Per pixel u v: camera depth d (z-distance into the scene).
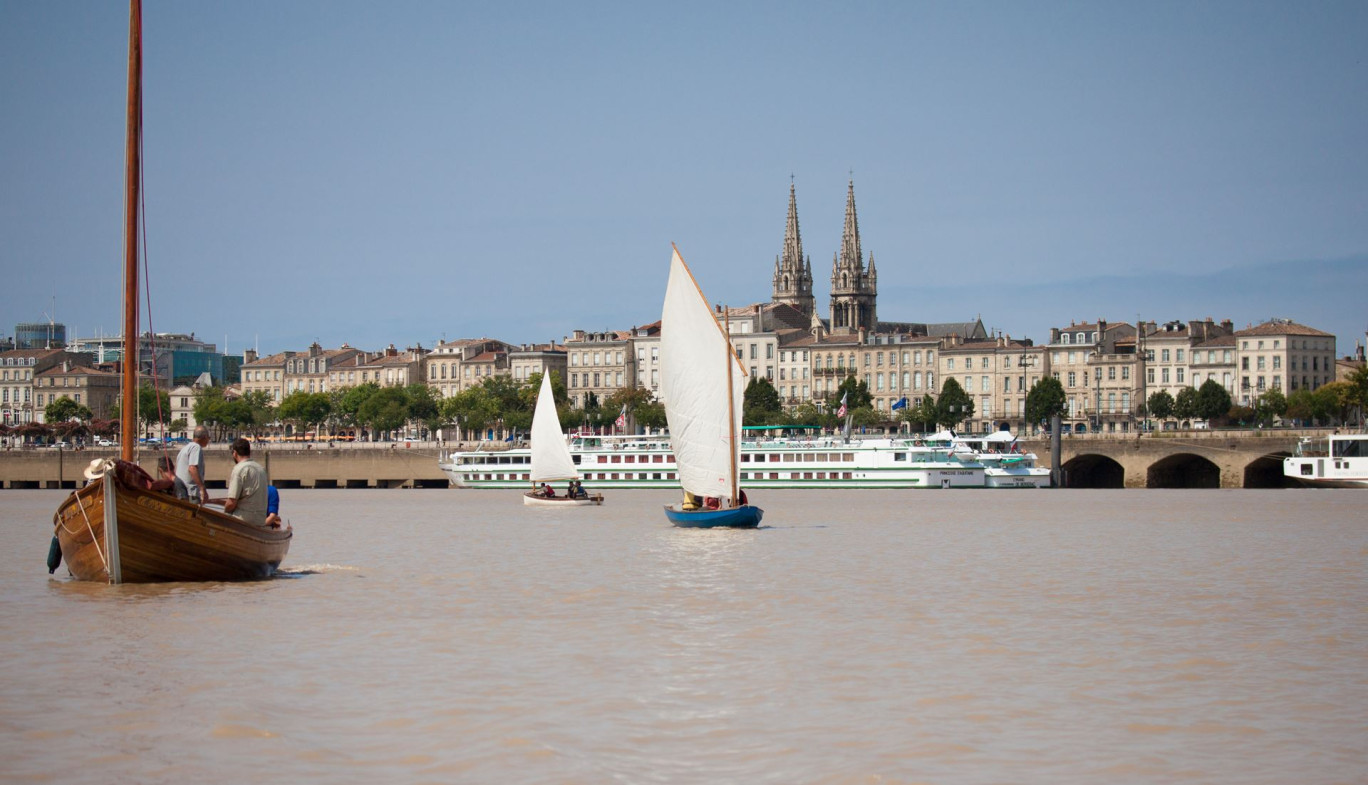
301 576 69.06
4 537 101.62
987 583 68.25
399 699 38.94
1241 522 119.50
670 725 36.19
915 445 198.88
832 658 45.66
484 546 92.81
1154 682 41.75
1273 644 48.59
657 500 168.38
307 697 39.09
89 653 45.03
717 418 106.88
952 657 45.94
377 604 58.12
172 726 35.53
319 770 31.86
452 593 62.81
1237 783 31.09
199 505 58.81
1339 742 34.53
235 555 61.00
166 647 46.28
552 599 60.97
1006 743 34.44
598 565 77.75
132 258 62.16
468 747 33.91
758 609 57.94
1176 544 94.12
